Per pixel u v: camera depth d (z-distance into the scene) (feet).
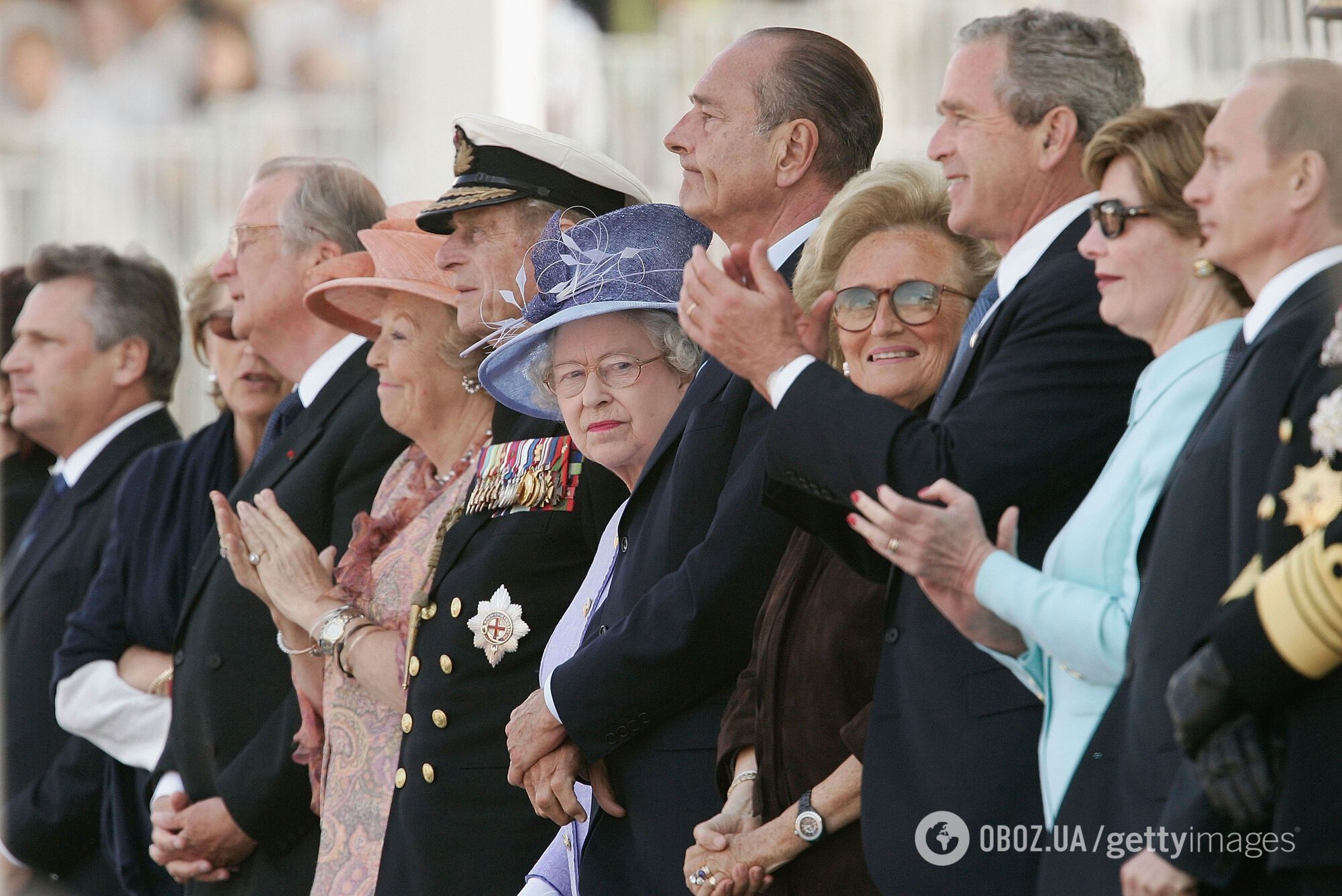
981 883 28.78
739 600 35.99
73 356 68.23
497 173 46.11
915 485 29.78
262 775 50.21
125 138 117.08
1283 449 24.11
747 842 33.73
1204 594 24.98
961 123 33.12
